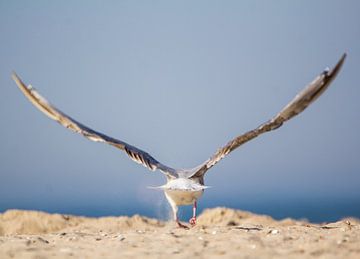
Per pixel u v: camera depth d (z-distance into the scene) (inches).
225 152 559.2
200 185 566.9
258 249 502.3
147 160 569.3
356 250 494.9
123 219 984.3
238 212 1043.9
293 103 498.9
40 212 1038.4
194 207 636.7
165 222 984.9
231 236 561.9
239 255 482.3
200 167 577.0
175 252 498.9
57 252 512.4
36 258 490.9
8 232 962.1
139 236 576.7
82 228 953.5
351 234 573.6
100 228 944.3
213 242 535.5
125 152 559.2
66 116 538.6
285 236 559.2
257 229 621.3
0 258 493.0
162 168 573.6
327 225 685.3
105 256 494.6
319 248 501.0
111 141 552.1
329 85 495.8
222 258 474.0
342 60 488.7
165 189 562.3
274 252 491.2
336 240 534.9
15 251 515.2
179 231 598.5
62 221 1003.3
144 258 483.2
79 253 507.8
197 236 566.6
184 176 576.7
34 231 967.0
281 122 514.6
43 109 537.3
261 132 529.7
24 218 1005.2
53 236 622.8
